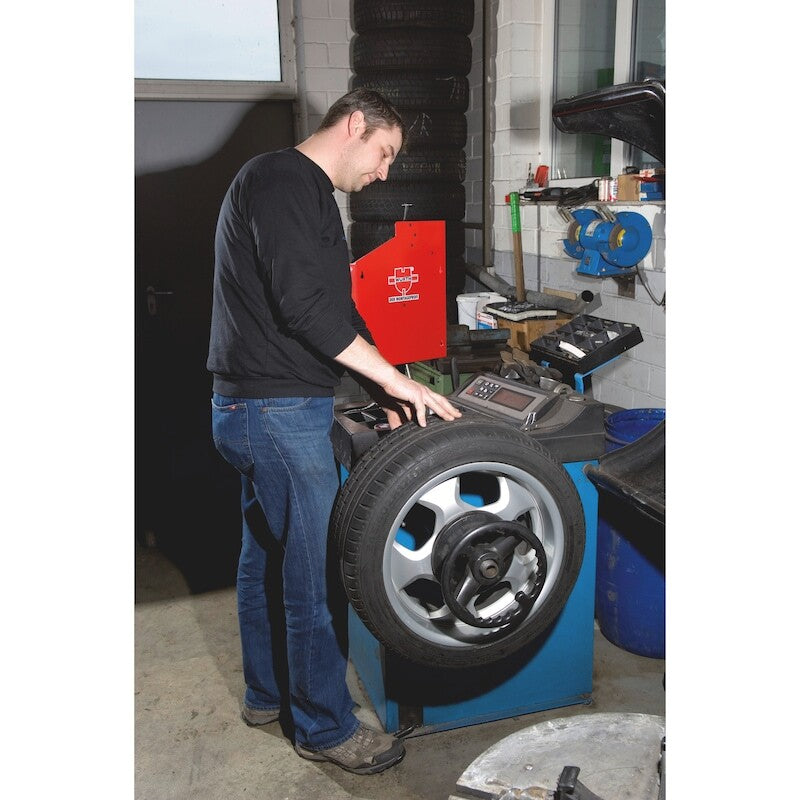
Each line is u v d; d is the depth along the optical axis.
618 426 2.38
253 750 2.00
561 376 2.22
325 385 1.72
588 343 2.26
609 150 3.42
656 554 2.18
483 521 1.50
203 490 3.58
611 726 1.38
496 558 1.48
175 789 1.87
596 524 1.98
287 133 4.19
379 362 1.58
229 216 1.65
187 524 3.32
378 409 2.02
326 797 1.83
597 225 2.82
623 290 3.00
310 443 1.71
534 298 3.41
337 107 1.71
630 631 2.29
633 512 2.15
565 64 3.69
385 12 3.54
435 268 2.52
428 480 1.47
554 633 2.05
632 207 2.91
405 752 1.96
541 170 3.56
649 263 2.83
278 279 1.56
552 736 1.36
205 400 4.27
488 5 3.82
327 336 1.56
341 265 1.75
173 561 3.02
